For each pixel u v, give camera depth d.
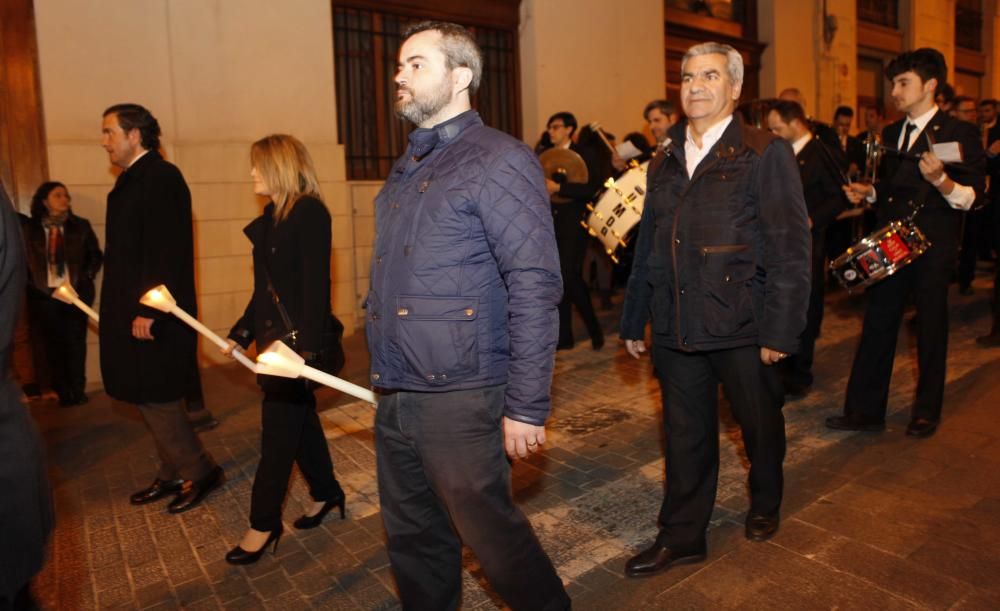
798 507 3.30
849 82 12.80
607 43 9.44
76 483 4.12
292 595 2.90
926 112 3.98
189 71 6.46
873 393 4.17
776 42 11.62
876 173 4.19
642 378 5.64
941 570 2.71
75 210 5.96
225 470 4.20
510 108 8.92
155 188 3.45
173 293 3.47
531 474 3.92
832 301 8.06
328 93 7.18
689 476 2.85
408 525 2.20
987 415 4.30
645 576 2.83
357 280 7.61
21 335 5.77
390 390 2.11
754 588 2.69
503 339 2.02
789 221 2.62
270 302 3.06
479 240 1.95
